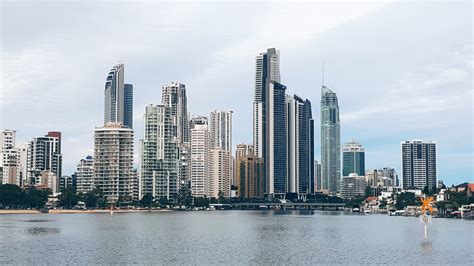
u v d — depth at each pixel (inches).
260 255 7342.5
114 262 6589.6
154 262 6614.2
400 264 6461.6
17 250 7765.8
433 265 6387.8
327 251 7824.8
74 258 6924.2
